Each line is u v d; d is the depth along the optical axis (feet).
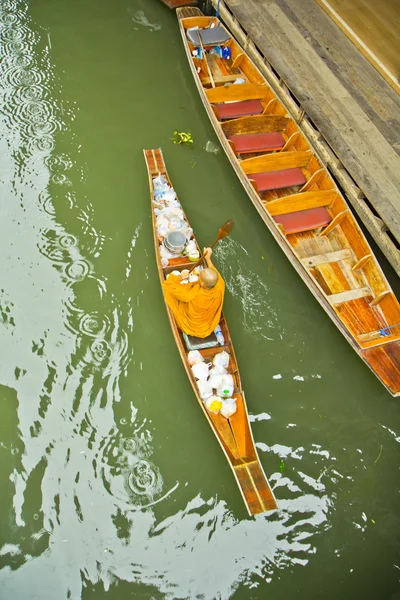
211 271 15.87
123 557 15.39
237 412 17.17
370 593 15.24
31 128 25.84
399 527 16.48
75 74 28.53
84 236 22.09
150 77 28.89
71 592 14.74
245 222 23.38
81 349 19.11
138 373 18.79
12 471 16.48
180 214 21.67
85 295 20.42
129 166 24.75
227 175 24.91
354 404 19.01
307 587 15.24
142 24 31.71
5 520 15.61
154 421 17.85
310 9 31.96
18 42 29.71
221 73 29.01
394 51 29.63
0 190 23.38
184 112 27.35
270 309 20.90
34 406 17.78
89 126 26.20
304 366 19.69
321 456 17.75
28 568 15.01
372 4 32.78
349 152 24.61
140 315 20.06
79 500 16.19
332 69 28.48
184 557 15.51
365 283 21.44
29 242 21.79
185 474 16.88
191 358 17.81
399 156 24.75
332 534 16.20
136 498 16.34
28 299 20.18
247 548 15.78
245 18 30.78
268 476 17.17
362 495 17.03
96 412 17.87
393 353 19.17
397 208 22.75
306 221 22.49
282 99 28.17
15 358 18.76
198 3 33.47
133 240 22.08
